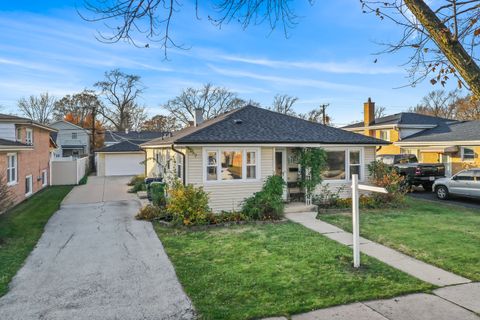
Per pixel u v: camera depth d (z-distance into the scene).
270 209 12.12
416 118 30.52
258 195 12.41
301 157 14.09
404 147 26.20
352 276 6.38
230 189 12.95
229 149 12.93
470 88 3.36
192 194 11.27
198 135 12.76
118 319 4.90
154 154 22.53
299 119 16.67
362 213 12.87
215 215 11.79
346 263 7.12
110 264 7.27
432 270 6.70
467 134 21.73
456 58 3.36
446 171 22.41
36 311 5.16
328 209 13.47
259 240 9.08
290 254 7.77
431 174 19.39
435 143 22.72
